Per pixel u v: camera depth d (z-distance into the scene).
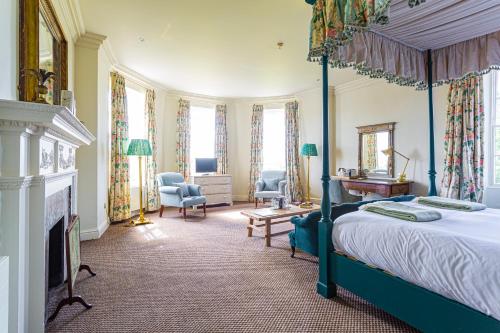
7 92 1.49
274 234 3.61
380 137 5.02
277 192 5.91
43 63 2.14
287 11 2.95
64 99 2.11
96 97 3.60
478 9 2.06
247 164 7.10
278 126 7.01
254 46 3.84
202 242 3.60
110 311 1.98
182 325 1.81
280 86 5.93
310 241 2.70
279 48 3.91
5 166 1.37
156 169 5.74
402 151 4.67
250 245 3.48
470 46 2.60
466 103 3.65
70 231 1.98
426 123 4.32
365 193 5.02
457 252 1.37
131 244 3.50
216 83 5.68
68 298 1.95
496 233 1.57
